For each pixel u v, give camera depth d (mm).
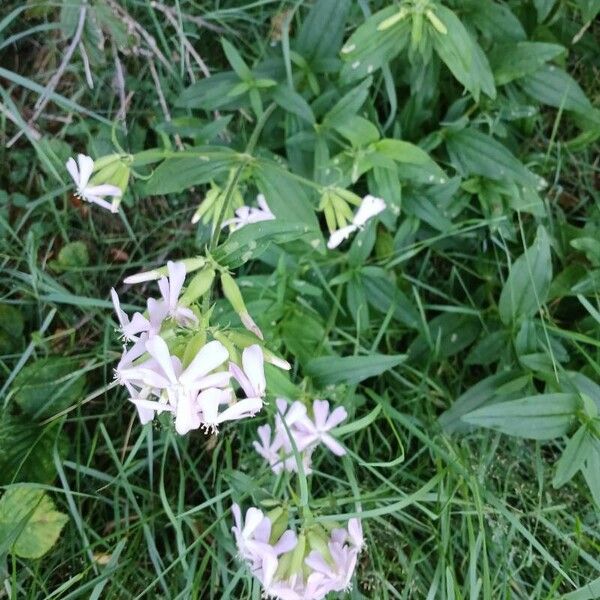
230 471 433
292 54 460
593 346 490
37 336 468
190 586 424
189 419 294
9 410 480
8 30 507
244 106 467
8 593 429
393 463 408
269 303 459
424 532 476
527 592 468
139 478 494
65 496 480
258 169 407
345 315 485
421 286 527
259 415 485
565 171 538
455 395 512
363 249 477
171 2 516
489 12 469
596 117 485
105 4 491
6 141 508
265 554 344
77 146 523
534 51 465
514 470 486
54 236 505
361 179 529
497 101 490
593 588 412
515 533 465
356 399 466
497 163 475
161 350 288
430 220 482
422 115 492
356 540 370
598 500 404
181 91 502
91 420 501
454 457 439
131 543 471
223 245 337
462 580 467
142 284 526
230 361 307
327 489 482
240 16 506
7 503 446
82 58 509
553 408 404
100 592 427
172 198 529
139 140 523
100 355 482
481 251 520
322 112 471
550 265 447
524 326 445
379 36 416
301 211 407
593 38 525
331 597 436
